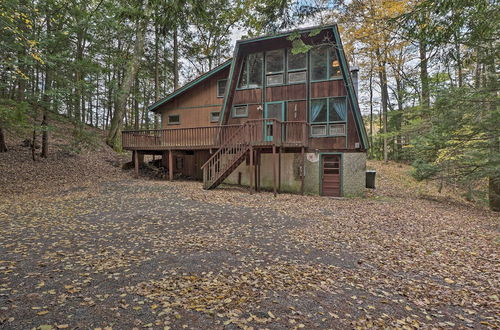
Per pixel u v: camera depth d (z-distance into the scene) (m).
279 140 12.88
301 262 4.86
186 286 3.76
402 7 13.51
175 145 15.95
